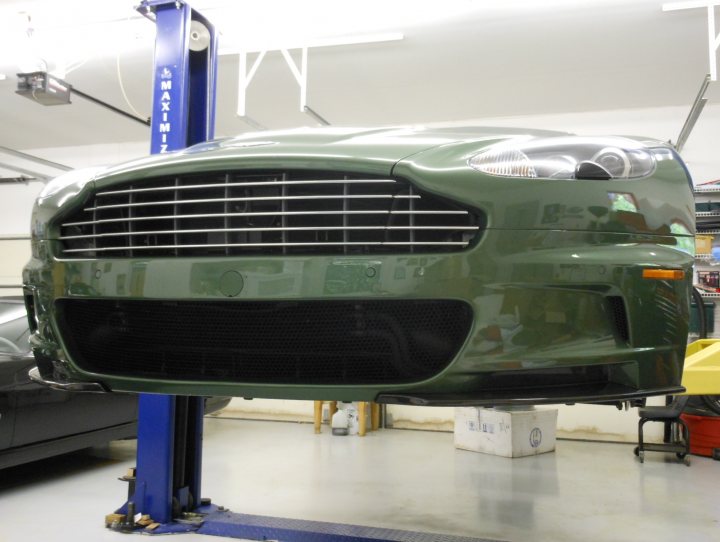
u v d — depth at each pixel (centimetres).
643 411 420
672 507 296
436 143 141
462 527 260
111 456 423
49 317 160
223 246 141
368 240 135
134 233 149
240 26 450
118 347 161
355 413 524
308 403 585
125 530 248
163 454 253
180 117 258
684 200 147
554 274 128
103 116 674
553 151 137
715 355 291
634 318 133
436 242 130
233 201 142
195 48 278
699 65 506
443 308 134
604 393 129
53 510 283
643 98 580
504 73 530
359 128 167
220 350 150
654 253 137
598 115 615
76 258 157
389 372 139
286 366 147
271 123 676
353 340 140
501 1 420
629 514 283
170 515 253
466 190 129
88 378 158
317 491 320
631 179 139
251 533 237
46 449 313
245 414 604
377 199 135
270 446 457
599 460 419
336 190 138
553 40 471
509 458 420
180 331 154
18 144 788
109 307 160
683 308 140
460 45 482
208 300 140
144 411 257
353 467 383
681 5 411
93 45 492
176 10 261
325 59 508
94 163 792
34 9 448
